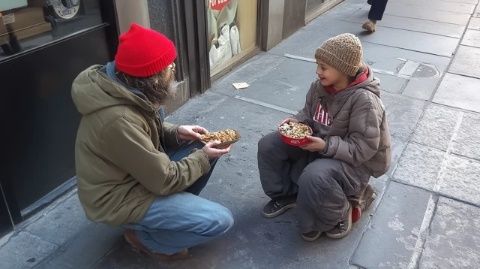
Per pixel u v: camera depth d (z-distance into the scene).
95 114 1.67
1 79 2.11
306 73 4.31
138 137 1.68
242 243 2.29
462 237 2.34
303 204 2.12
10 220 2.33
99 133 1.67
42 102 2.35
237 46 4.40
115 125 1.65
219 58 4.14
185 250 2.19
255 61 4.57
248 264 2.17
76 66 2.50
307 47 4.95
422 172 2.85
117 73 1.71
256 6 4.53
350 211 2.30
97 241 2.30
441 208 2.54
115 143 1.67
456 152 3.07
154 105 1.80
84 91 1.66
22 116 2.26
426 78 4.21
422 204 2.57
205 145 1.99
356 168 2.14
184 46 3.48
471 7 6.42
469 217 2.48
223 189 2.69
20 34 2.16
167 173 1.78
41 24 2.25
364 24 5.35
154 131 1.86
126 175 1.83
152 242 2.05
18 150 2.29
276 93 3.90
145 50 1.63
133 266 2.15
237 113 3.55
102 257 2.21
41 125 2.38
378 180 2.77
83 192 1.85
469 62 4.58
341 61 1.90
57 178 2.59
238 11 4.23
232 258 2.20
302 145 2.06
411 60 4.61
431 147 3.12
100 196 1.81
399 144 3.14
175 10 3.25
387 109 3.62
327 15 6.07
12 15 2.10
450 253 2.24
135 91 1.69
